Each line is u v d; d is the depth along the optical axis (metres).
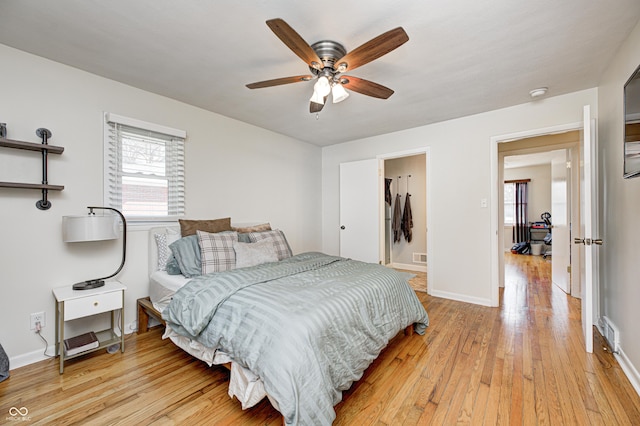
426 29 1.75
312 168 4.69
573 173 3.47
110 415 1.47
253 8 1.57
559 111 2.77
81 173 2.25
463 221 3.38
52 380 1.78
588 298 2.07
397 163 5.50
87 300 1.97
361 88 2.01
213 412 1.50
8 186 1.85
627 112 1.73
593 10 1.59
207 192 3.14
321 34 1.79
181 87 2.57
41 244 2.06
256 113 3.24
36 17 1.64
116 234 2.17
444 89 2.61
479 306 3.20
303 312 1.46
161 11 1.60
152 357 2.08
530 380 1.76
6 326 1.92
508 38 1.85
